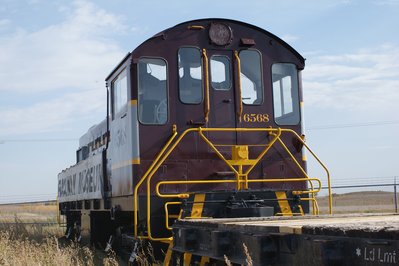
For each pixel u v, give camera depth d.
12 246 12.70
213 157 10.49
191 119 10.52
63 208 20.28
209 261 6.77
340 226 4.13
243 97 10.85
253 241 5.06
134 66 10.30
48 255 11.22
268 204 9.76
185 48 10.67
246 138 10.73
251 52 11.04
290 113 11.12
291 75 11.23
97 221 14.11
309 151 10.70
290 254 4.66
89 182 14.21
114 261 10.65
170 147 10.26
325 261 4.00
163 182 9.53
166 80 10.47
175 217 9.72
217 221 6.41
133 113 10.19
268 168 10.76
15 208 56.66
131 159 10.14
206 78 10.62
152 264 9.34
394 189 22.95
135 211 9.55
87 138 17.36
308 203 10.29
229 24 10.95
